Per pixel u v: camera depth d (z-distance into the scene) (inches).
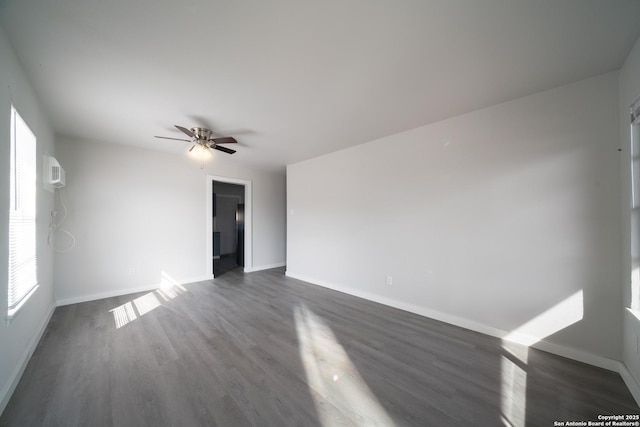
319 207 175.3
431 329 104.3
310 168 182.4
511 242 93.9
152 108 99.4
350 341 94.3
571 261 82.3
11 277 67.0
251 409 60.4
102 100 92.5
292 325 108.3
